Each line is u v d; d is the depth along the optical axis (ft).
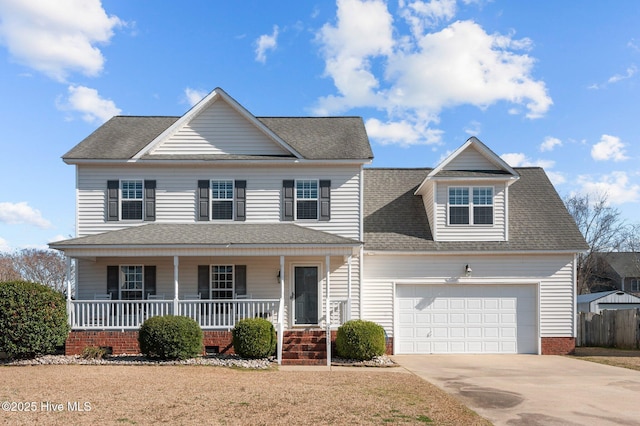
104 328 60.75
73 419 31.99
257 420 32.35
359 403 37.01
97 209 69.00
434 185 70.49
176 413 33.58
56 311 57.00
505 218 70.08
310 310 68.54
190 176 69.82
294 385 43.29
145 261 68.95
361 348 57.88
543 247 69.00
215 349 61.87
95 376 46.39
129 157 68.39
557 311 69.36
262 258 69.05
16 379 44.73
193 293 68.49
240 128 70.69
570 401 39.96
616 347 78.64
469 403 39.09
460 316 69.67
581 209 163.63
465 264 69.77
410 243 69.72
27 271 146.30
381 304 69.46
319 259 69.15
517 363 60.85
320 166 69.92
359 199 69.51
